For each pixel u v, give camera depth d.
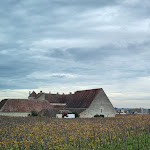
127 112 124.62
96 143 26.97
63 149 24.33
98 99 72.69
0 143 26.89
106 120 50.94
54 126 38.84
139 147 24.80
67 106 81.00
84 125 39.00
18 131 34.09
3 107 74.94
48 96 92.06
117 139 27.02
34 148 25.08
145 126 37.34
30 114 74.69
